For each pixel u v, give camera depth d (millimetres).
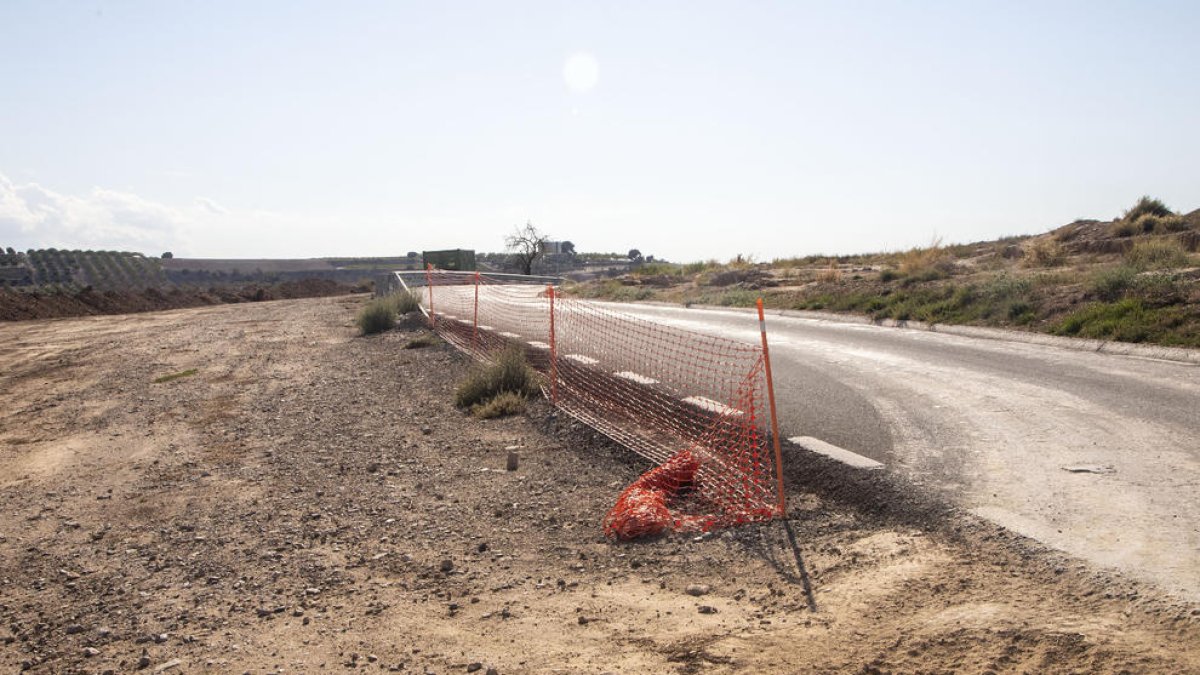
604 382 11133
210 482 8672
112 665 4578
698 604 4645
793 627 4094
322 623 4922
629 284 33031
